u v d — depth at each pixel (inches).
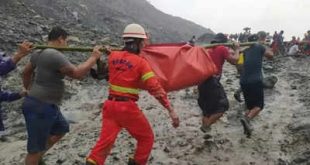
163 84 158.6
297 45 540.1
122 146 190.7
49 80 140.3
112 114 139.8
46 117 139.8
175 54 163.6
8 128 222.1
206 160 177.8
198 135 199.5
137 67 139.9
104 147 138.1
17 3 580.7
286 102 246.7
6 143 205.2
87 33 497.7
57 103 142.8
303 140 192.4
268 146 189.6
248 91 193.8
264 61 407.8
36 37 415.5
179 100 252.8
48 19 547.8
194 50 170.4
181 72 162.4
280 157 180.2
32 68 147.1
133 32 143.2
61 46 147.6
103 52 145.9
